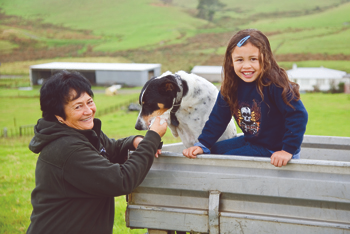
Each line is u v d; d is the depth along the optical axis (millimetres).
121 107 38781
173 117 3066
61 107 2203
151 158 2191
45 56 104188
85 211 2164
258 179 2031
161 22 132625
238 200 2113
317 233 1940
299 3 138375
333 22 113875
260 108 2398
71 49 110938
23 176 7926
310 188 1942
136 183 2105
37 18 140000
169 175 2219
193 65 85000
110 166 2080
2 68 91312
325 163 1910
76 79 2244
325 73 52375
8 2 153250
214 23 129750
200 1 153500
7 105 43062
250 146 2590
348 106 36688
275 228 2014
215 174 2109
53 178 2121
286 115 2279
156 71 64438
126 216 2320
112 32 126812
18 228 4406
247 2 148750
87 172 2062
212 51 97625
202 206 2189
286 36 104375
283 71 2369
